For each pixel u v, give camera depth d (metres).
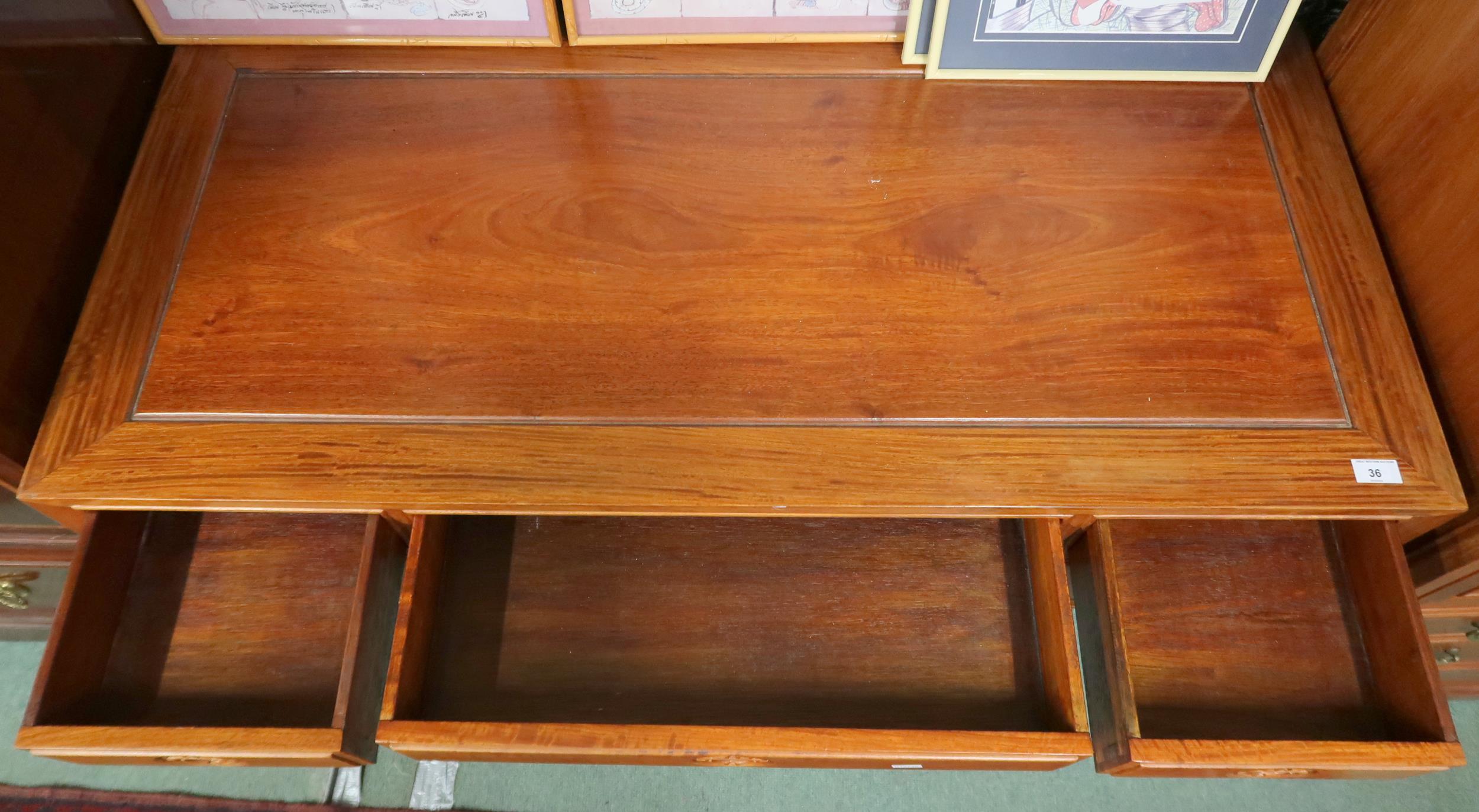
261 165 0.83
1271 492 0.70
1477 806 1.05
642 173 0.84
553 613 0.81
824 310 0.77
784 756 0.69
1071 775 1.08
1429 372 0.77
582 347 0.75
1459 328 0.73
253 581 0.81
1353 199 0.82
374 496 0.69
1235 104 0.88
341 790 1.05
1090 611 0.77
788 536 0.85
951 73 0.88
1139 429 0.72
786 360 0.74
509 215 0.81
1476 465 0.73
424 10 0.87
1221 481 0.70
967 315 0.77
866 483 0.70
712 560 0.84
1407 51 0.77
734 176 0.84
